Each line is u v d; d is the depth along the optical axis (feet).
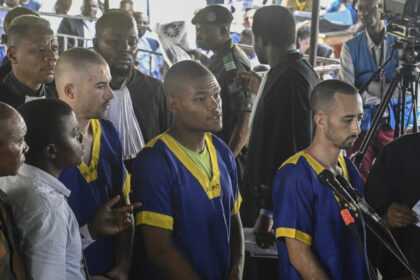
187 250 7.10
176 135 7.32
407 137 8.21
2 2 20.53
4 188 5.51
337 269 7.03
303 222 7.04
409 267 6.54
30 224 5.28
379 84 13.24
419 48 10.37
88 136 7.41
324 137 7.25
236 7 19.80
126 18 9.88
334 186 6.69
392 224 7.90
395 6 10.46
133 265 7.68
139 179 7.01
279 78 9.76
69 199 6.99
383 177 8.22
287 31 10.05
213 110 7.13
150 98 10.21
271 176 9.67
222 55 11.98
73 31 20.35
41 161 5.91
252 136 10.09
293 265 7.01
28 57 8.61
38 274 5.21
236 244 7.82
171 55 14.44
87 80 7.22
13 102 8.73
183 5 19.76
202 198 7.15
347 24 21.84
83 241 6.57
